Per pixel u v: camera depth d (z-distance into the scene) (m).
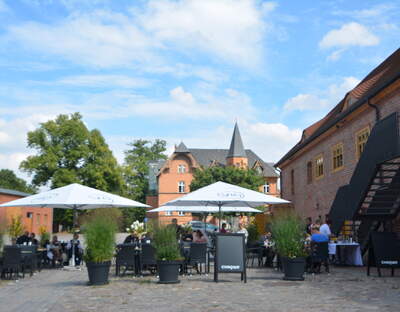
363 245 17.62
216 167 61.62
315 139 27.53
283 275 14.75
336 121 23.05
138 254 15.04
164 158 92.38
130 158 89.56
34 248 15.51
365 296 9.69
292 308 8.38
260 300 9.41
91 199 16.94
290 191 35.66
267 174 86.62
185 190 81.81
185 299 9.70
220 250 12.83
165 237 12.62
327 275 14.08
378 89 17.53
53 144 58.84
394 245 13.48
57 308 8.68
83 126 60.16
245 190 17.31
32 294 10.70
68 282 13.24
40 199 17.03
